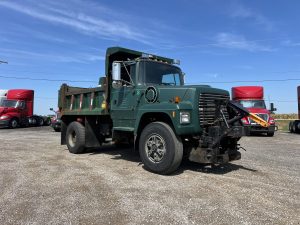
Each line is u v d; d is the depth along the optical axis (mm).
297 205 4969
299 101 22750
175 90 7180
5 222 4242
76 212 4617
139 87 7969
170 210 4703
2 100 28016
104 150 10852
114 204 4961
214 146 6762
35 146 12000
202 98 6965
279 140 15586
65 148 11438
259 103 20359
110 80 9062
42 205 4914
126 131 8281
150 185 6078
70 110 10977
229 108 7684
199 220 4328
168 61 9008
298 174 7152
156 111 7090
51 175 6883
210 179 6590
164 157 6848
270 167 7957
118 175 6906
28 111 28281
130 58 9406
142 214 4543
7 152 10250
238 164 8344
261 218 4410
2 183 6180
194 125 6812
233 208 4801
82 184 6133
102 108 9250
